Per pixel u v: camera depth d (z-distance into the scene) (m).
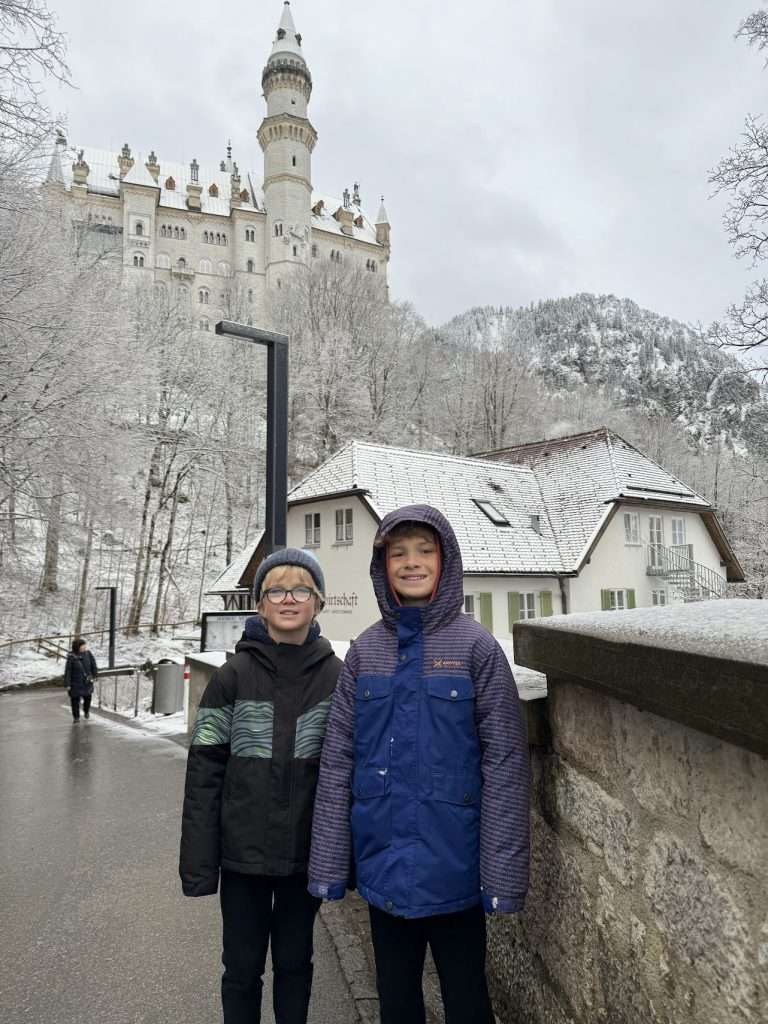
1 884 4.33
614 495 24.05
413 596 1.98
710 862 1.26
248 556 26.83
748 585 27.42
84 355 18.17
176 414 37.56
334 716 2.08
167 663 13.23
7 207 13.60
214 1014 2.75
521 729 1.86
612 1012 1.65
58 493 19.25
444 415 54.31
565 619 1.91
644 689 1.31
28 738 10.85
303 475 43.56
